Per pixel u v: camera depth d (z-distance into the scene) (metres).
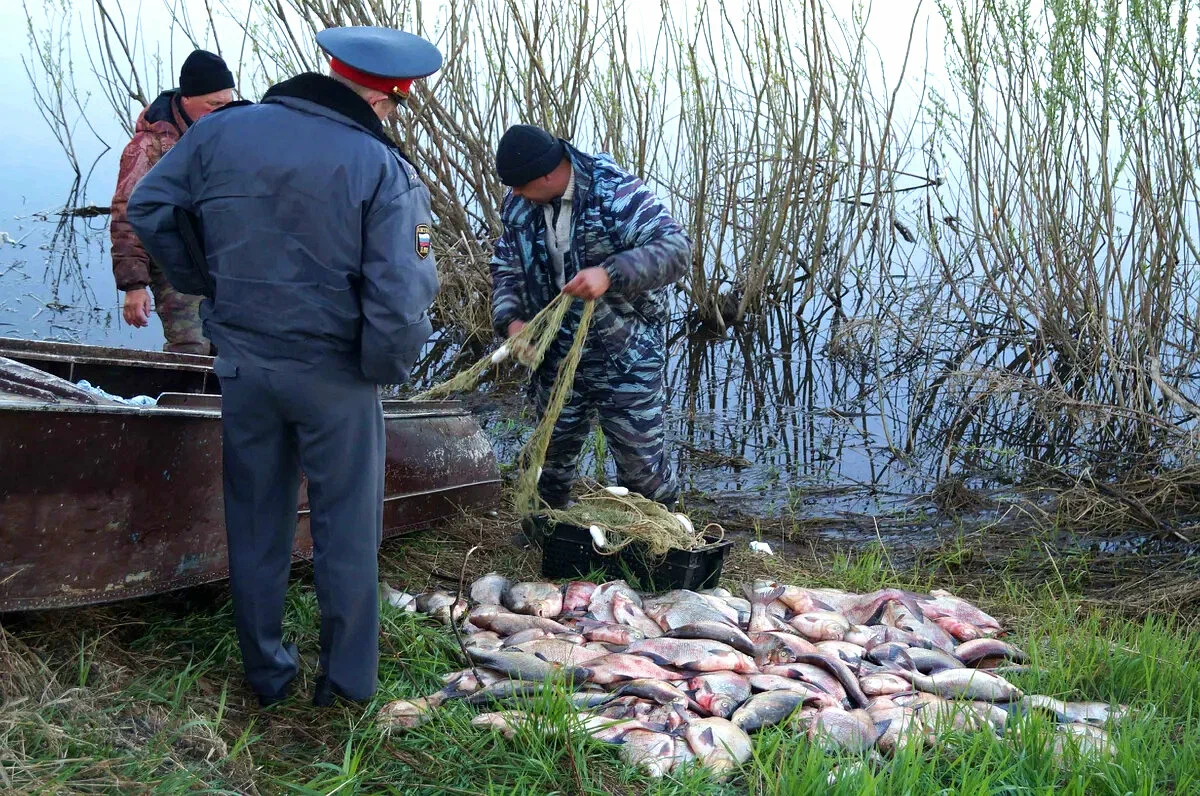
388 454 4.79
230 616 3.80
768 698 3.52
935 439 8.03
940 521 6.41
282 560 3.24
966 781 3.05
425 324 3.10
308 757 3.12
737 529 6.14
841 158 11.60
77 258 11.09
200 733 3.00
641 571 4.67
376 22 9.42
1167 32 7.71
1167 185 8.23
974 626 4.48
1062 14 7.97
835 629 4.25
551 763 3.12
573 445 4.97
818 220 11.18
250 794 2.82
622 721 3.37
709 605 4.25
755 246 11.01
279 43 9.83
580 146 10.59
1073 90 8.29
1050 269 10.11
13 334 8.44
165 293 5.52
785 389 9.27
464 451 5.34
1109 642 4.38
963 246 11.31
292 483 3.23
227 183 2.98
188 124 5.39
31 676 2.99
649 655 3.78
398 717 3.31
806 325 11.15
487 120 10.23
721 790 3.13
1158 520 6.20
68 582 3.21
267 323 3.00
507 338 4.68
